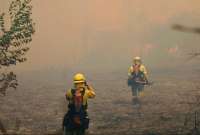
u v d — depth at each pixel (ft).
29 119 68.49
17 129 60.03
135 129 58.85
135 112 71.72
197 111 69.26
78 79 46.62
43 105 82.58
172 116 66.44
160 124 61.36
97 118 68.03
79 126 45.65
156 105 77.56
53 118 69.51
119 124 62.75
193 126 58.95
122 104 80.89
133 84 81.20
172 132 55.98
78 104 45.96
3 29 57.77
